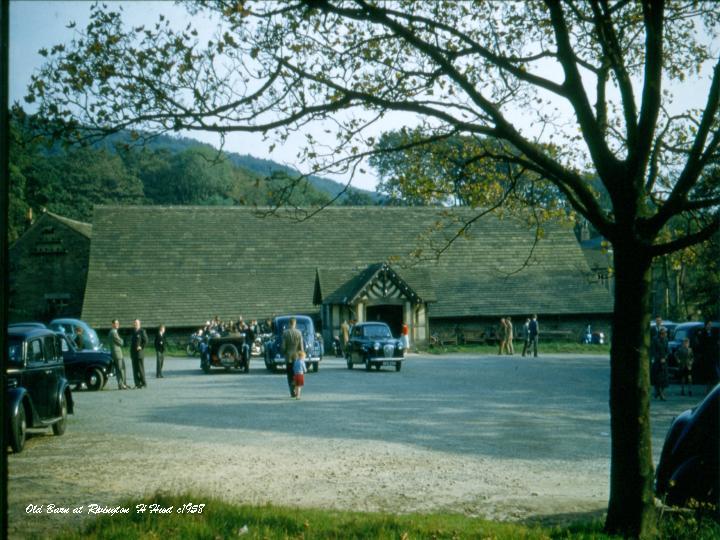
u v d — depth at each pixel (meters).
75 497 9.35
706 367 23.30
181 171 129.50
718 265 9.66
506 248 59.19
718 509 7.80
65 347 25.23
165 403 20.44
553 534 7.55
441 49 8.02
